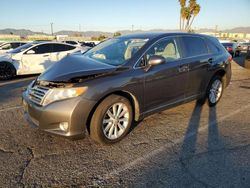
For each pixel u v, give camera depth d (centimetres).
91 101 307
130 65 355
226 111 496
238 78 926
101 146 340
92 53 436
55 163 297
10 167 287
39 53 944
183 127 409
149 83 369
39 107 314
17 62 887
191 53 454
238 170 282
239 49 2353
